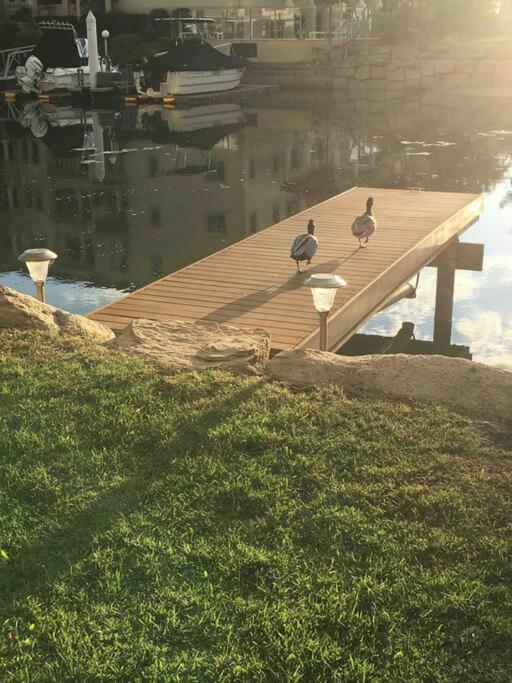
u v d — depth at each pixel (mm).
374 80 24188
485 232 8789
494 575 1984
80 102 21750
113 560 2072
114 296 6918
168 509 2283
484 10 25250
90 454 2605
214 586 1971
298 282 5707
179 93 21219
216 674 1699
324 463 2512
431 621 1831
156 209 9953
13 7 28500
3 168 12500
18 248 8367
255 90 23297
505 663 1714
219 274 5930
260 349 3611
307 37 26281
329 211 7996
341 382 3125
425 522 2211
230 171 12344
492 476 2424
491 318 6496
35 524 2240
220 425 2762
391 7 26656
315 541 2145
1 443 2662
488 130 15953
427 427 2732
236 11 25844
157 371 3258
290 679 1672
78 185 11297
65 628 1836
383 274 5828
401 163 12688
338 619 1830
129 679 1696
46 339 3717
